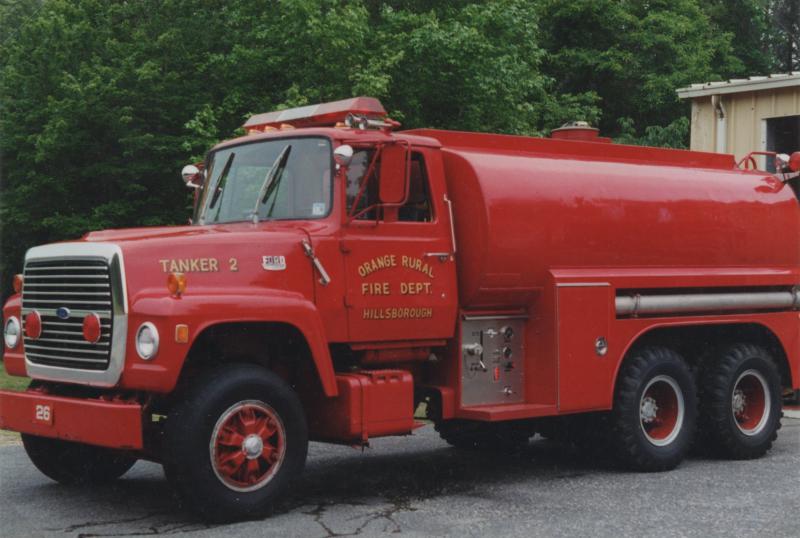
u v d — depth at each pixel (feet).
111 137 74.64
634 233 28.50
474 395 25.64
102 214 74.08
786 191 33.78
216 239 21.48
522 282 25.86
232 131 74.08
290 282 22.09
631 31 106.73
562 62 106.11
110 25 81.10
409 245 24.12
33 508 22.34
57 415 21.30
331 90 69.15
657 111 108.68
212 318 20.31
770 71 126.82
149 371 19.88
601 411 27.89
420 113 76.18
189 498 20.26
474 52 73.31
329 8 71.05
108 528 20.38
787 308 33.01
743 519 21.40
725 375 30.25
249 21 78.84
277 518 21.33
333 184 23.13
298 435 21.68
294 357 23.27
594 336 26.91
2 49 84.33
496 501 23.34
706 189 30.99
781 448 32.86
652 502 23.27
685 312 29.89
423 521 21.09
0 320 79.61
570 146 28.91
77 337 21.34
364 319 23.20
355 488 24.98
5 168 79.66
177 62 78.02
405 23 75.61
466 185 25.21
